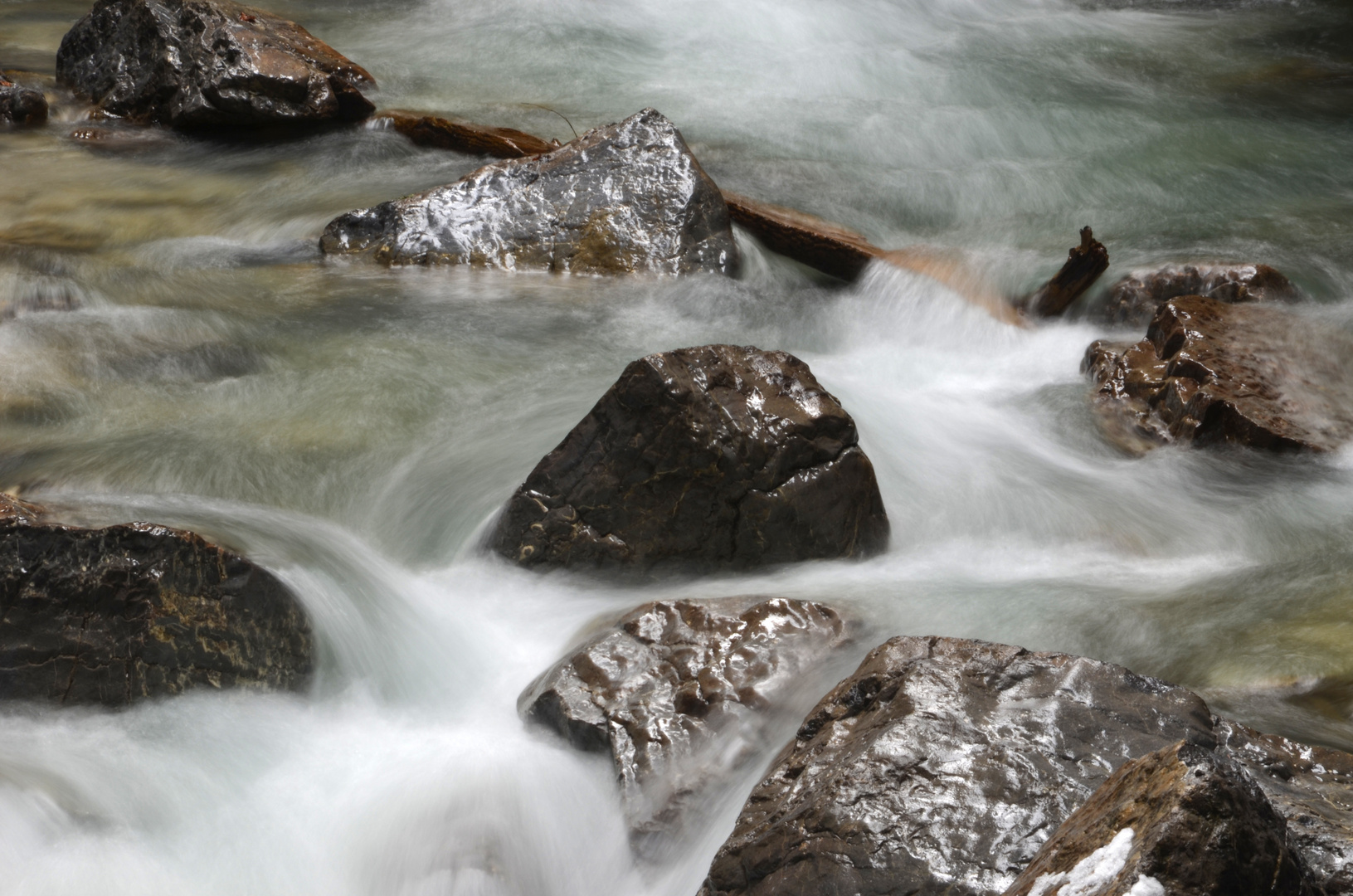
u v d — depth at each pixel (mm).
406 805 4730
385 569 6133
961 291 10078
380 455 7285
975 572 6316
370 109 13992
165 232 11125
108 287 9766
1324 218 11812
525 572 6105
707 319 9695
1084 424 8156
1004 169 13250
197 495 6734
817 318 9930
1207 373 7992
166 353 8609
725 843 3998
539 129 14031
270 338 8922
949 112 14820
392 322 9281
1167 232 11531
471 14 19500
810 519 6012
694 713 4781
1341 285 10297
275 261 10516
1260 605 5891
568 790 4770
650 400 5930
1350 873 3416
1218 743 4141
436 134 13219
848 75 16453
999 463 7531
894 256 10531
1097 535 6805
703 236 10453
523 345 8945
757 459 5918
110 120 13961
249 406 7879
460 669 5590
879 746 4023
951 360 9438
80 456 7102
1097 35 18844
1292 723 4910
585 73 16594
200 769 4867
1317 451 7375
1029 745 4016
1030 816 3744
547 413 7777
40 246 10531
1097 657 5410
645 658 5074
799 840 3807
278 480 6980
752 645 5078
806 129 14297
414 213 10492
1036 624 5641
